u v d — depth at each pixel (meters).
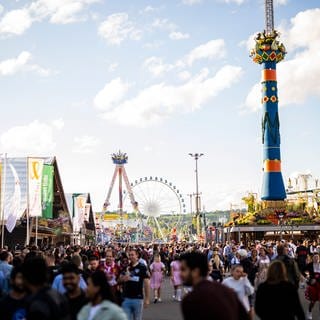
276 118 65.19
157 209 77.25
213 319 4.44
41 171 29.02
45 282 5.93
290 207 65.69
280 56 65.12
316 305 19.38
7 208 29.44
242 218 67.00
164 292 27.80
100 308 6.48
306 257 23.06
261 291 7.61
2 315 6.59
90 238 75.50
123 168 122.94
